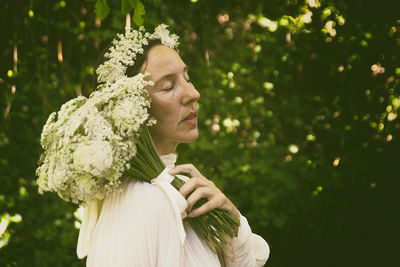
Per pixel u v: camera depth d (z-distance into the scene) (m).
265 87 4.99
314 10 4.95
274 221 4.53
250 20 5.25
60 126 1.25
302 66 5.29
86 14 4.46
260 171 4.59
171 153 1.41
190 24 5.04
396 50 5.07
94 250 1.27
